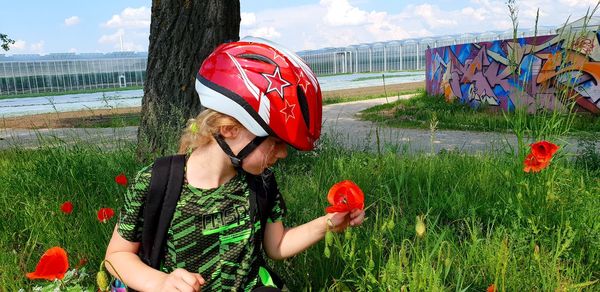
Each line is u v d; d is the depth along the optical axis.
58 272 1.55
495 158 4.92
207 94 1.64
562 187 3.33
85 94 52.97
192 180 1.75
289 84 1.59
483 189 3.82
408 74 63.47
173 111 5.10
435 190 3.91
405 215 3.28
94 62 61.50
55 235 3.02
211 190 1.75
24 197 4.00
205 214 1.74
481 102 15.77
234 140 1.66
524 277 2.38
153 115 5.35
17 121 19.28
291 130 1.60
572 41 3.46
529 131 3.34
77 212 3.39
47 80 57.56
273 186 1.93
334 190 1.58
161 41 5.39
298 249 1.96
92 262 2.76
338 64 76.75
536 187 3.03
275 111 1.57
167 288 1.53
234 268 1.81
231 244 1.79
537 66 12.55
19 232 3.41
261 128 1.58
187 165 1.76
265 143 1.65
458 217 3.35
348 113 17.38
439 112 14.77
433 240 2.54
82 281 2.54
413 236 2.79
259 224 1.84
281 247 1.97
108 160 4.67
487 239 2.69
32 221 3.44
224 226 1.77
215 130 1.66
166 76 5.39
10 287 2.55
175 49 5.38
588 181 4.14
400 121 13.75
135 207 1.72
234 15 5.64
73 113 22.88
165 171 1.71
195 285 1.52
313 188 3.72
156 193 1.70
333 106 21.09
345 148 6.64
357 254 2.34
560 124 3.33
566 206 3.10
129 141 6.20
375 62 73.31
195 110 5.47
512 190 3.33
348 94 29.70
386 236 2.80
